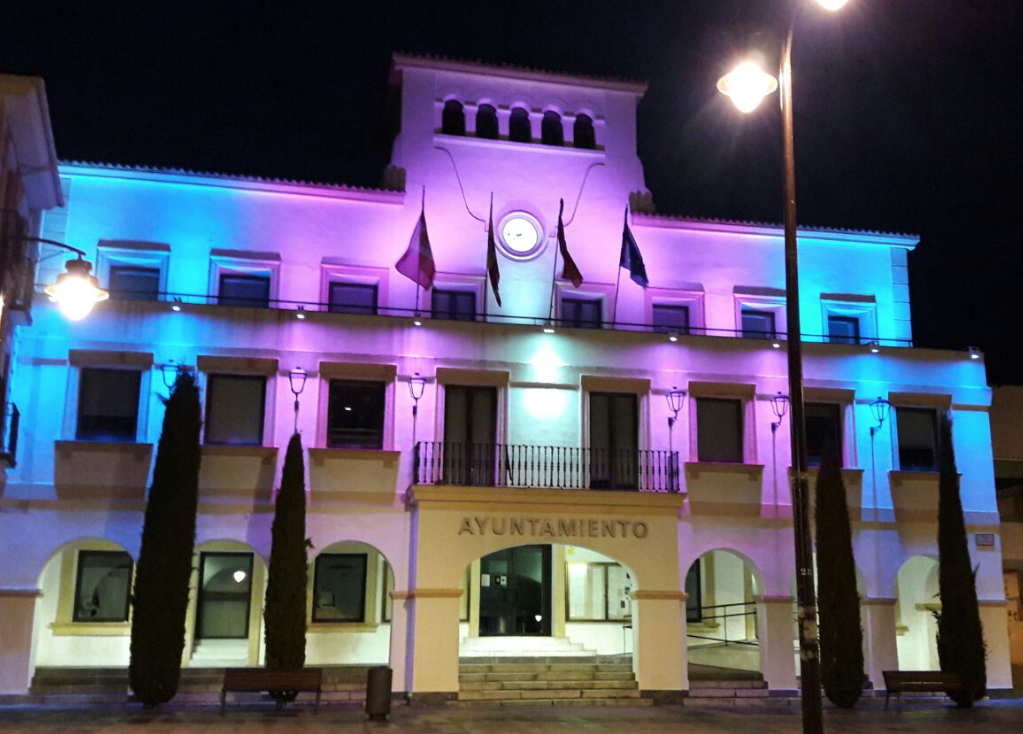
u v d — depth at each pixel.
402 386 21.78
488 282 23.95
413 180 24.23
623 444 22.73
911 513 23.58
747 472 22.88
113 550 22.25
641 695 20.75
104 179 22.66
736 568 25.36
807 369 23.78
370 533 21.05
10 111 18.45
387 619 22.89
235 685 18.17
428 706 19.66
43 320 20.84
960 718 19.25
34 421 20.42
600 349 22.86
